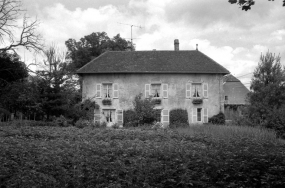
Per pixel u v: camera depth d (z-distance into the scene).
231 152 10.14
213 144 13.86
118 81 34.41
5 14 26.31
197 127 21.95
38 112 28.97
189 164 8.98
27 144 12.34
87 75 34.75
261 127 21.27
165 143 13.07
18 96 29.98
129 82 34.38
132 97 34.19
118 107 34.19
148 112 29.41
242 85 41.94
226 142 14.09
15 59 33.38
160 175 8.22
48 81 28.33
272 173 8.44
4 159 9.34
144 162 8.99
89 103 31.14
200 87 34.47
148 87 34.28
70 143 13.02
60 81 28.59
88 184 8.01
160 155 9.98
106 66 34.78
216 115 33.31
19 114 33.25
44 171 8.58
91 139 15.62
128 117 33.25
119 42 48.84
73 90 30.33
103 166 8.66
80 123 26.03
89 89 34.62
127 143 12.77
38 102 28.28
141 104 29.89
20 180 7.69
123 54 36.75
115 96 34.25
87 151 10.62
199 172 8.53
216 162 8.92
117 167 8.61
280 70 25.11
